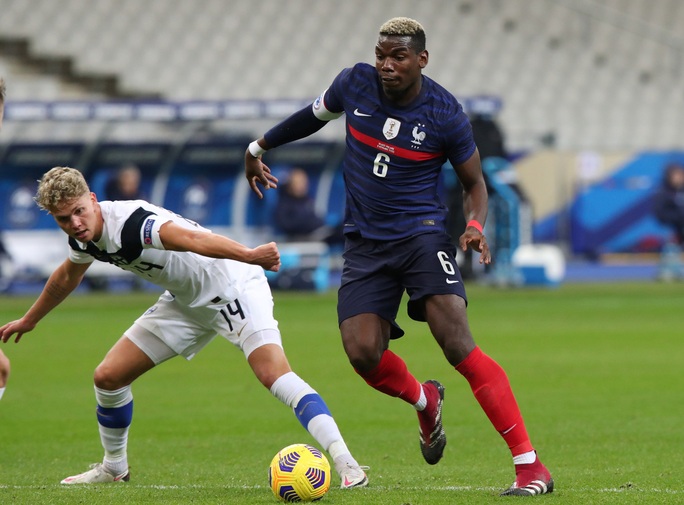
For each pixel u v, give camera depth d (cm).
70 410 3531
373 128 2108
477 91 11750
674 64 12244
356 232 2166
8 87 10481
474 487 2164
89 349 5225
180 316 2253
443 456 2702
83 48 10931
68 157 8931
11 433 3117
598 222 9812
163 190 9044
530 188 9800
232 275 2206
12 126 9556
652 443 2814
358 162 2142
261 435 3050
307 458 1955
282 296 8319
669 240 9850
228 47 11356
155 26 11306
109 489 2153
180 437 3023
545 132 10238
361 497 1984
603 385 3931
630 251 9894
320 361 4688
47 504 1962
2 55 10694
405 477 2366
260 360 2178
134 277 9056
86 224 1961
